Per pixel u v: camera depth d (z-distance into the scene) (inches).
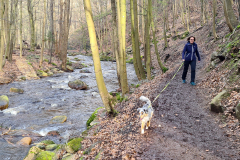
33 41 1206.3
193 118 212.4
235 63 277.4
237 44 312.0
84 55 1627.7
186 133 181.9
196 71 424.2
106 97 275.9
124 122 236.2
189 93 289.3
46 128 312.8
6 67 730.8
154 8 813.9
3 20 687.7
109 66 1126.4
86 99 490.9
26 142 253.6
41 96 499.8
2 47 664.4
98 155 170.2
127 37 1836.9
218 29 726.5
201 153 148.3
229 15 507.2
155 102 271.7
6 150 232.1
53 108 415.5
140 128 200.5
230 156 139.6
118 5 338.3
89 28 255.1
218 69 323.9
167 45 1061.8
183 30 1240.2
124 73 370.0
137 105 279.1
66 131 304.8
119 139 191.3
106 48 1865.2
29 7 1123.3
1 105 388.5
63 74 831.7
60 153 220.5
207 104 241.0
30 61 883.4
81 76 781.9
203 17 1039.6
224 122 190.9
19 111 385.4
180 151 153.2
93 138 219.6
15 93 511.8
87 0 249.4
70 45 2284.7
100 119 302.2
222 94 222.2
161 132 187.3
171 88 322.7
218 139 165.5
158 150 156.3
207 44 673.0
